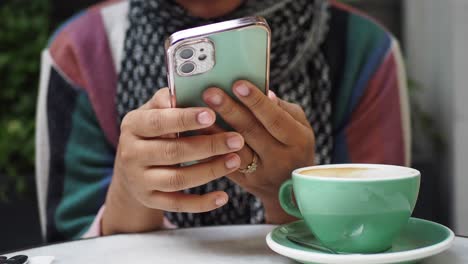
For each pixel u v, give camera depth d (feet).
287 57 2.84
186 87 1.55
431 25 4.68
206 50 1.47
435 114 4.62
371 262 1.28
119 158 1.83
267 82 1.61
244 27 1.44
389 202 1.35
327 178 1.37
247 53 1.50
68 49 3.06
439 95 4.45
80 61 3.02
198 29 1.44
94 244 1.76
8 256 1.64
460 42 3.94
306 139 1.85
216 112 1.64
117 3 3.28
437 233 1.48
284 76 2.87
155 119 1.64
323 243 1.47
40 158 2.95
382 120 2.95
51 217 2.79
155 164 1.70
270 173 1.89
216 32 1.43
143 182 1.74
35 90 5.82
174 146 1.64
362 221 1.37
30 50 5.81
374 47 3.02
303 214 1.48
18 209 4.87
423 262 1.43
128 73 2.96
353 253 1.44
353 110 2.98
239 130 1.73
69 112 2.99
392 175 1.44
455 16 3.93
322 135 2.92
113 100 2.98
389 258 1.28
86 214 2.77
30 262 1.55
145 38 2.95
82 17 3.22
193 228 1.94
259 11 2.76
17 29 5.91
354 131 2.93
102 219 2.24
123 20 3.11
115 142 2.97
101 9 3.22
